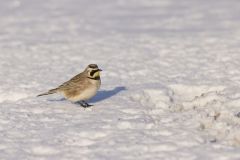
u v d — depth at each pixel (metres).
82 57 19.39
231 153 10.18
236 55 18.36
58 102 13.89
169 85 15.22
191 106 13.53
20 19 27.84
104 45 21.12
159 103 13.48
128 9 29.78
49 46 21.31
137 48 20.31
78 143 11.10
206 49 19.47
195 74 16.36
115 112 12.88
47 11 29.78
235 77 15.73
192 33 22.62
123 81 15.95
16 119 12.64
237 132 11.12
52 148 10.86
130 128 11.73
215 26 24.14
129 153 10.43
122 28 24.77
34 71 17.53
